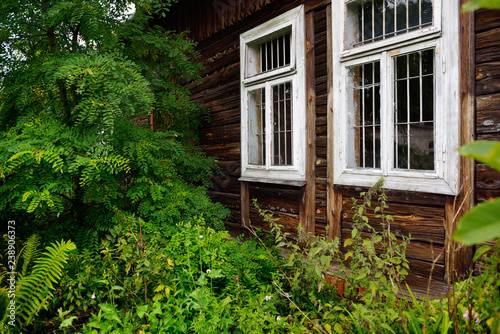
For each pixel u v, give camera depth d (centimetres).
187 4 607
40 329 248
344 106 359
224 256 302
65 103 361
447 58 282
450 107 280
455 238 48
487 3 55
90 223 337
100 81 305
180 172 467
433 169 300
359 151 358
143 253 263
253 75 476
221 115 543
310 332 217
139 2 395
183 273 283
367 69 346
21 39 353
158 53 443
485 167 264
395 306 209
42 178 286
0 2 315
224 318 236
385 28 332
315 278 245
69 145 309
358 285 239
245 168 491
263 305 260
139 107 359
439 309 204
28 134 311
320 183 391
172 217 362
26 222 345
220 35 544
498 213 48
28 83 330
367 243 219
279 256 373
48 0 335
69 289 261
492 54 260
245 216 495
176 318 240
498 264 130
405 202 314
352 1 350
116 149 339
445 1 282
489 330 162
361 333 201
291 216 427
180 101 457
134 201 344
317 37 393
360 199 348
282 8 437
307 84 404
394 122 323
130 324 231
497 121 257
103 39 349
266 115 455
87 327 238
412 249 309
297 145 416
